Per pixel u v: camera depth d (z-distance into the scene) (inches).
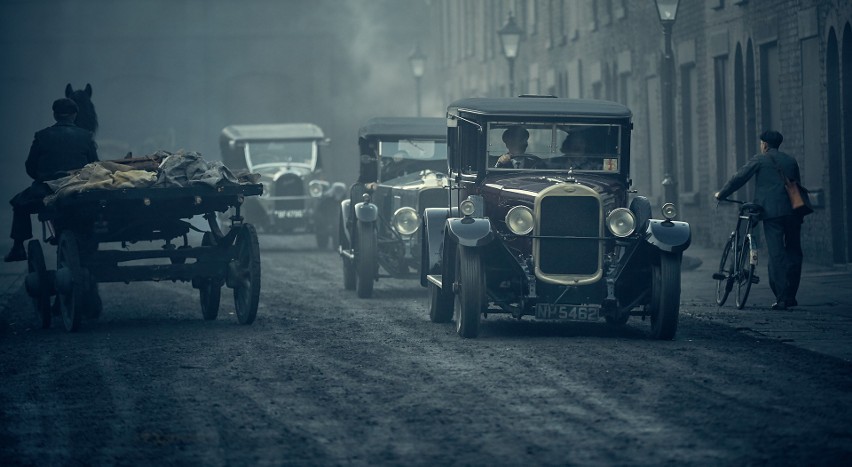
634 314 851.4
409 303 1139.9
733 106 1749.5
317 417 582.9
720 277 1072.2
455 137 992.9
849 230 1392.7
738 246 1067.9
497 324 950.4
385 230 1273.4
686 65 1973.4
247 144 2308.1
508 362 738.2
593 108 933.2
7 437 555.2
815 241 1450.5
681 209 2004.2
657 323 838.5
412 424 561.3
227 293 1277.1
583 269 849.5
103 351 828.0
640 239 842.8
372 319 997.8
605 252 854.5
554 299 851.4
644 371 695.7
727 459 483.5
